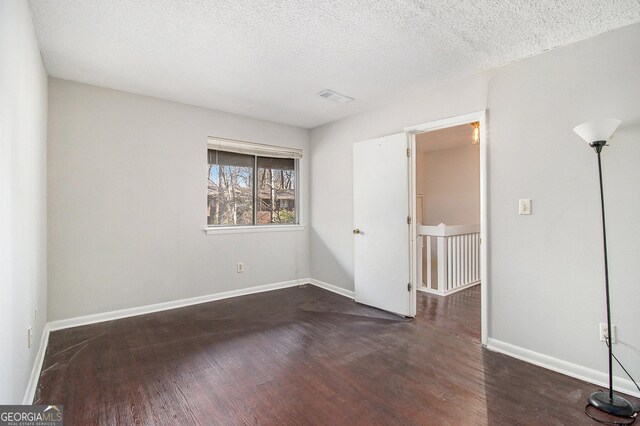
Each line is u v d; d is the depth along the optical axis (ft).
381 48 7.83
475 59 8.28
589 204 7.09
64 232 9.81
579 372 7.15
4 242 4.45
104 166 10.48
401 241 11.18
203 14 6.48
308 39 7.43
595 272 7.00
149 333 9.51
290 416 5.76
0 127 4.20
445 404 6.14
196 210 12.38
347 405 6.10
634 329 6.51
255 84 10.12
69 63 8.70
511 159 8.34
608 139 6.44
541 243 7.80
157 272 11.53
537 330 7.84
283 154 14.88
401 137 11.15
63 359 7.84
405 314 11.05
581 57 7.22
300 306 12.22
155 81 9.93
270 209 14.84
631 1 5.86
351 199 13.44
